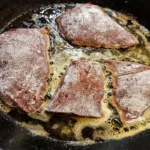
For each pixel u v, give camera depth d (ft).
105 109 0.68
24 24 0.81
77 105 0.66
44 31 0.77
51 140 0.63
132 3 0.85
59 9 0.85
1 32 0.79
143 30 0.83
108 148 0.63
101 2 0.87
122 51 0.78
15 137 0.62
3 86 0.66
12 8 0.80
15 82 0.67
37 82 0.68
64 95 0.67
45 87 0.69
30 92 0.67
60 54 0.75
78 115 0.65
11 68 0.68
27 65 0.69
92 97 0.68
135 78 0.71
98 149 0.63
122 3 0.86
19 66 0.69
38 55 0.72
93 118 0.67
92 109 0.66
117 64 0.74
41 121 0.65
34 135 0.63
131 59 0.77
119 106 0.68
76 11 0.80
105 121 0.67
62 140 0.64
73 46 0.77
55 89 0.70
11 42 0.72
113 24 0.79
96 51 0.77
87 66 0.71
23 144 0.61
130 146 0.64
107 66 0.74
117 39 0.77
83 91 0.68
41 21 0.82
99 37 0.77
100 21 0.78
